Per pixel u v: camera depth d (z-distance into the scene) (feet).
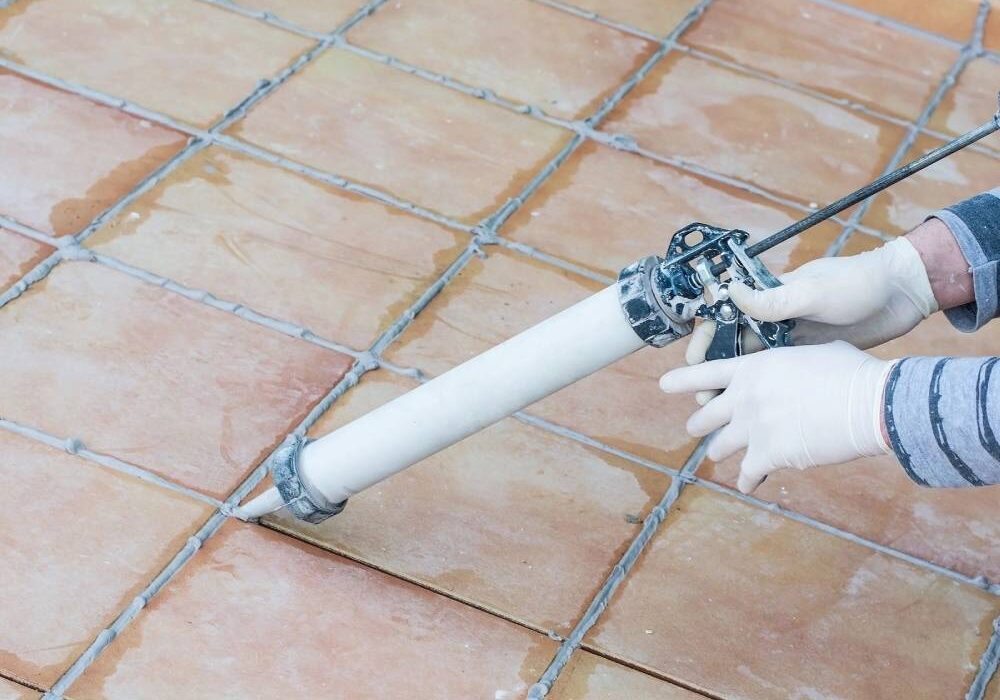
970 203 4.76
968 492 6.58
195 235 7.28
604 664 5.47
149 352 6.50
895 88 9.87
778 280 4.78
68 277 6.83
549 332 4.79
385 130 8.41
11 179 7.39
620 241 7.88
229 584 5.49
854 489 6.49
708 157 8.75
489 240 7.68
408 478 6.10
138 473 5.89
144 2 9.11
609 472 6.35
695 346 4.82
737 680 5.49
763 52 10.00
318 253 7.35
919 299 4.73
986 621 5.94
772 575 5.98
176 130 8.04
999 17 10.55
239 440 6.16
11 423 5.98
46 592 5.32
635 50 9.76
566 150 8.56
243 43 8.96
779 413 4.42
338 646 5.34
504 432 6.44
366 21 9.48
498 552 5.85
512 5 9.98
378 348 6.83
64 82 8.21
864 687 5.56
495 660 5.41
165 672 5.12
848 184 8.75
